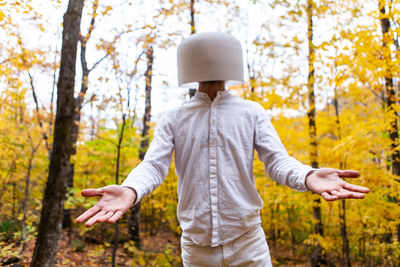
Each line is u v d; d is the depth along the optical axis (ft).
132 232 22.77
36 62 16.37
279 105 14.99
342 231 17.51
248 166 3.59
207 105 3.72
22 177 19.75
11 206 20.44
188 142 3.64
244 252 3.47
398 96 11.71
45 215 9.62
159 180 3.50
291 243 25.08
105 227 25.91
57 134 9.87
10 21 12.25
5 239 15.78
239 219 3.43
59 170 9.79
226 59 3.61
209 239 3.47
